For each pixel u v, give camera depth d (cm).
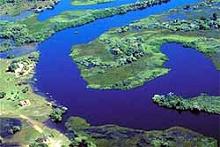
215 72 14225
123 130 11538
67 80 14562
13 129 11788
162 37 17112
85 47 16962
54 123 12094
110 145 10981
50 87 14200
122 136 11288
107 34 17925
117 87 13725
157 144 10825
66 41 17862
